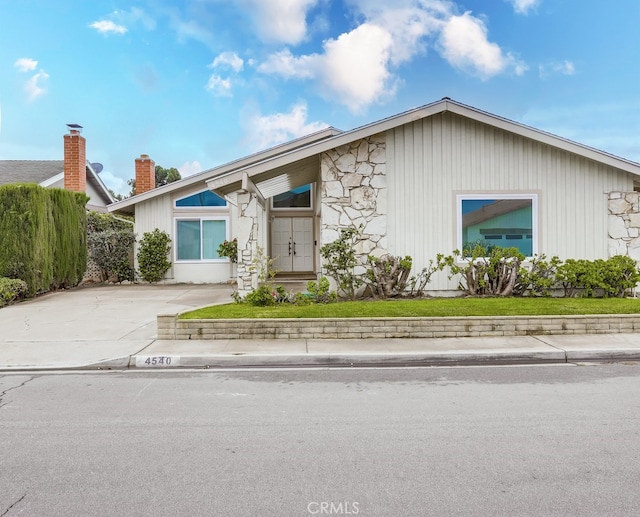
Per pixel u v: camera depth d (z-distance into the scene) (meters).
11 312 11.05
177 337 7.98
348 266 10.70
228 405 5.05
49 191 14.59
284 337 7.96
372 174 11.06
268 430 4.32
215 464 3.64
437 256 10.90
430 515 2.92
